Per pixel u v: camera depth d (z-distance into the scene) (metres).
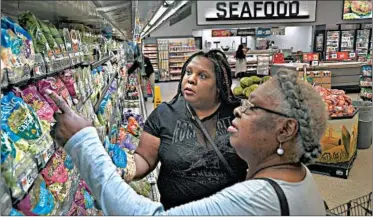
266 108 0.85
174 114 1.59
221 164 1.45
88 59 2.60
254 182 0.82
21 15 1.38
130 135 3.44
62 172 1.24
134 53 11.48
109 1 0.87
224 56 1.61
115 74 4.86
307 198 0.84
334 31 10.47
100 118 2.50
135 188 2.23
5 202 0.71
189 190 1.48
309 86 0.89
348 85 9.39
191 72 1.52
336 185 3.10
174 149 1.51
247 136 0.88
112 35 5.45
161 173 1.56
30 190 0.91
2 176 0.73
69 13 1.66
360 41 10.22
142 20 1.92
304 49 12.22
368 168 3.50
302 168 0.91
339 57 10.20
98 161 0.82
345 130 3.91
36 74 1.19
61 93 1.48
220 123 1.50
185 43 14.38
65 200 1.19
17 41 1.05
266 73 11.23
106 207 0.80
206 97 1.50
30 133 0.96
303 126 0.83
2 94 0.95
